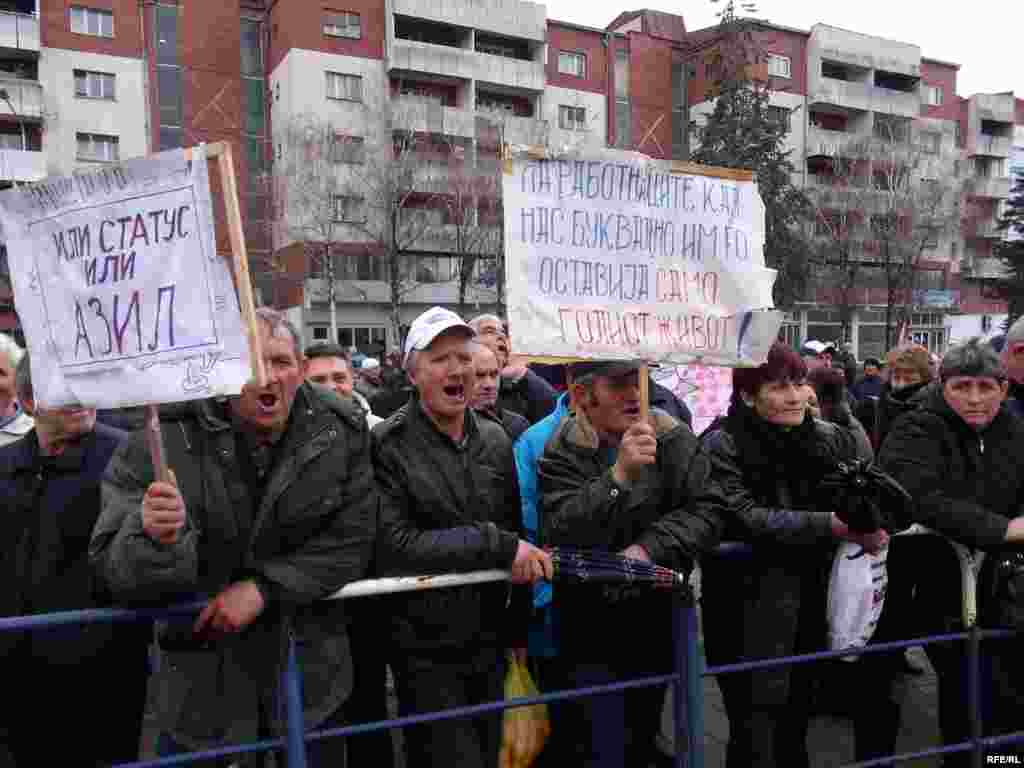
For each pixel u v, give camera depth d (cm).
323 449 229
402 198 3309
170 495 198
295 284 3312
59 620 203
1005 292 3809
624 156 251
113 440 275
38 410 259
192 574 206
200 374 195
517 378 504
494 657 263
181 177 197
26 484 262
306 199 3162
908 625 320
